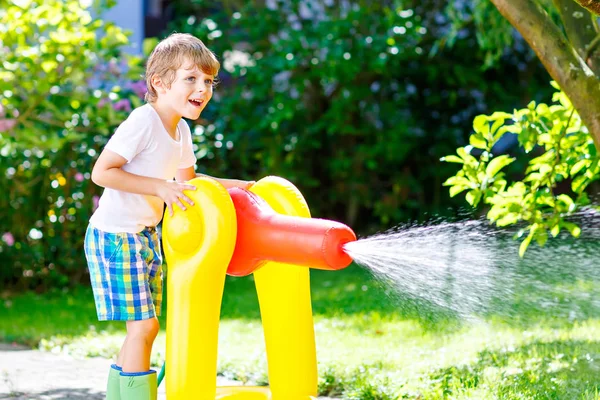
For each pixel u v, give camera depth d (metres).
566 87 4.31
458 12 9.84
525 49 11.75
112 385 3.89
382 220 11.52
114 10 11.92
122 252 3.81
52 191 9.80
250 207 3.68
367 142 11.62
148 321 3.83
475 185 5.18
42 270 9.86
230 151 11.25
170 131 3.91
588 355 5.00
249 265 3.72
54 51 7.89
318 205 11.91
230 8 12.27
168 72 3.78
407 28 10.78
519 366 4.88
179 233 3.58
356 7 11.70
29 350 6.43
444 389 4.50
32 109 8.04
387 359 5.28
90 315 7.82
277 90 11.35
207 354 3.56
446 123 12.14
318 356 5.44
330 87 12.08
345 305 7.61
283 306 3.86
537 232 5.30
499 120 5.07
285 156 11.55
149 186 3.66
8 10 7.84
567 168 5.21
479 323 5.95
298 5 11.50
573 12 4.84
